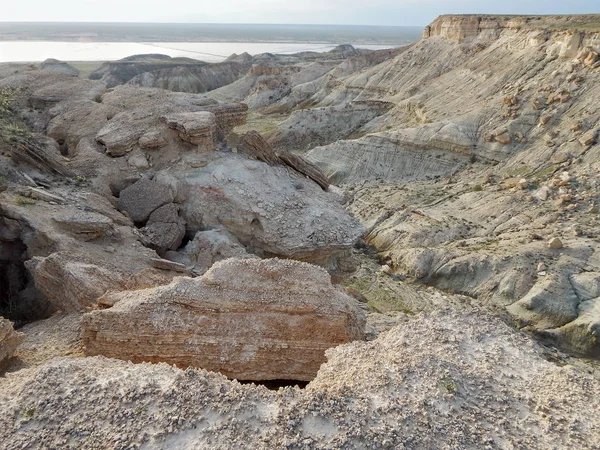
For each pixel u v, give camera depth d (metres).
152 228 19.34
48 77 32.16
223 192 20.16
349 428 7.57
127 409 7.82
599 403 8.34
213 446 7.23
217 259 18.53
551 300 27.30
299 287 12.23
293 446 7.25
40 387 8.26
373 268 32.88
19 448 7.16
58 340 12.27
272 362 11.84
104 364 9.32
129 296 12.36
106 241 17.30
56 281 14.28
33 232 15.95
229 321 11.75
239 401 8.08
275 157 22.83
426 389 8.44
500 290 29.20
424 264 32.53
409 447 7.30
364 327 13.88
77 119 25.70
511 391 8.59
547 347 25.67
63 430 7.46
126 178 21.55
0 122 24.36
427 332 10.19
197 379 8.48
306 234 19.19
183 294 11.80
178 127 22.14
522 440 7.61
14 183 18.45
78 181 20.44
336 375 9.24
